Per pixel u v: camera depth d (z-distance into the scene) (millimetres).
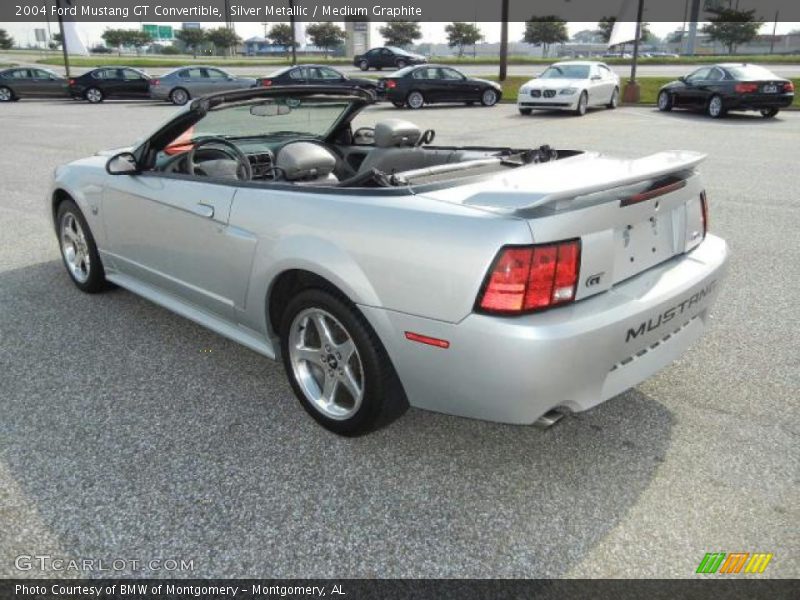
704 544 2326
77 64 47594
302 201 2828
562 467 2752
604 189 2350
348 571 2227
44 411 3191
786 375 3488
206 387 3422
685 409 3174
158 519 2457
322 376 3049
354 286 2570
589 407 2461
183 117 3514
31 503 2539
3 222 6840
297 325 2984
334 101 4059
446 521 2447
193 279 3523
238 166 3564
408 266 2426
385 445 2914
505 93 25000
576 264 2334
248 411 3189
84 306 4520
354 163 4469
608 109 19594
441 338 2383
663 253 2805
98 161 4418
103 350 3848
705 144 11906
